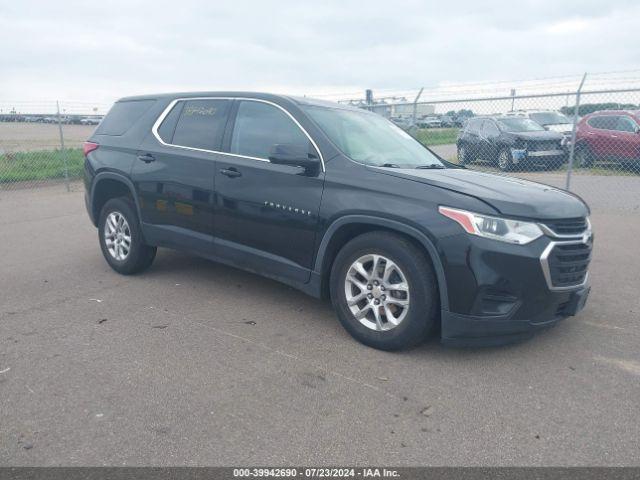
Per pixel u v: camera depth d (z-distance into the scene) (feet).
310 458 9.19
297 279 14.79
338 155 14.28
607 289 18.39
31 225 29.07
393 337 13.00
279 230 14.88
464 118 39.63
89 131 109.50
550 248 12.28
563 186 38.91
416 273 12.52
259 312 15.94
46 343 13.62
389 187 13.16
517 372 12.41
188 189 16.79
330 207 13.78
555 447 9.59
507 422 10.36
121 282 18.72
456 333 12.37
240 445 9.51
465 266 12.00
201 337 14.10
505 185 13.91
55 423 10.09
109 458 9.09
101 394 11.16
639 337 14.47
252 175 15.40
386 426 10.16
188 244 17.19
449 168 16.39
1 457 9.07
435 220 12.29
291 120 15.35
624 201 34.63
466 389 11.59
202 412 10.53
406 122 38.22
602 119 44.37
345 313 13.85
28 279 19.06
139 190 18.12
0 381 11.65
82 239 25.62
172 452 9.29
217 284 18.53
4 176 46.32
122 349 13.32
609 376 12.28
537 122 47.78
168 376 11.96
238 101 16.69
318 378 11.96
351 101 38.91
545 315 12.63
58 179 48.49
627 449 9.55
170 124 18.08
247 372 12.20
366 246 13.24
